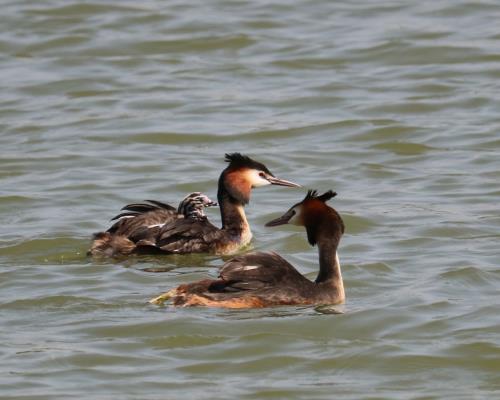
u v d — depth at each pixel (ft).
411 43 93.25
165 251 54.13
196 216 57.21
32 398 38.37
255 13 101.60
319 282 46.26
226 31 97.45
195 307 45.06
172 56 93.15
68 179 68.23
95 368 40.60
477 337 43.21
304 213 46.70
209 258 54.54
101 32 97.19
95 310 45.44
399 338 43.50
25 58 92.73
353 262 52.24
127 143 75.61
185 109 81.97
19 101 83.87
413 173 69.05
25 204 63.31
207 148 74.79
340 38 95.66
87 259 53.57
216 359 41.63
